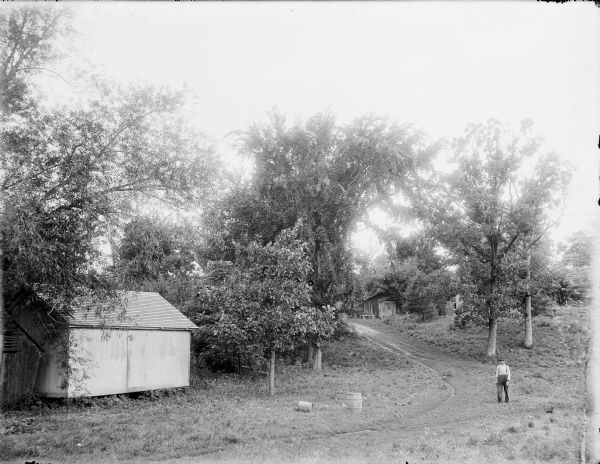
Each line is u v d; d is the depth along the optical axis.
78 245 15.09
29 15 15.53
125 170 16.73
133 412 18.56
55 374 19.92
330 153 40.94
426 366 38.44
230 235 36.41
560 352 39.31
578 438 12.29
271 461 10.83
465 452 11.48
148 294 28.23
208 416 17.09
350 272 40.75
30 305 17.94
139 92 17.23
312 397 23.02
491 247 42.88
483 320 41.25
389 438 13.70
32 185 14.52
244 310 23.58
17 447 12.16
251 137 40.66
